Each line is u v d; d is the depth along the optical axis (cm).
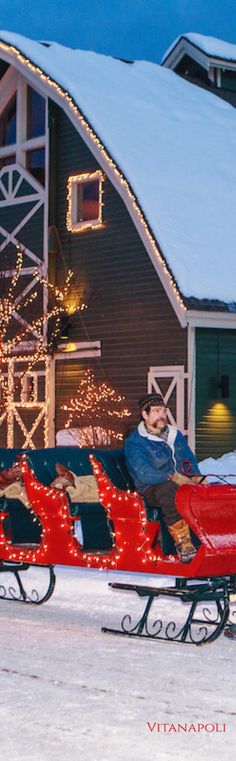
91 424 2848
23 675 843
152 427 1070
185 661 902
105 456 1136
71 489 1116
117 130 2833
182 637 979
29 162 3200
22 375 3002
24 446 3075
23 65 3012
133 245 2820
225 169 3020
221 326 2612
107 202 2903
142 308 2789
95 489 1119
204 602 1177
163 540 1056
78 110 2848
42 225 3078
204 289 2577
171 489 1025
